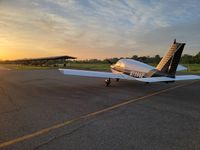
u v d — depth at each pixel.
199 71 33.06
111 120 5.81
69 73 12.28
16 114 6.33
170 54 12.37
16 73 26.42
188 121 5.80
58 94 10.28
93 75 12.75
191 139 4.46
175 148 3.99
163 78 12.12
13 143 4.15
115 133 4.77
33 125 5.28
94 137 4.50
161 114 6.55
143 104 8.09
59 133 4.73
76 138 4.44
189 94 10.80
